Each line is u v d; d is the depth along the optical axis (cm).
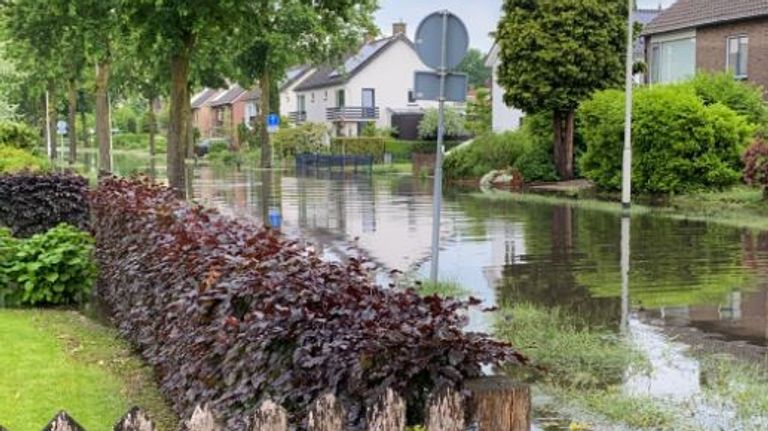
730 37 2959
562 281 1112
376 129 5956
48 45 2631
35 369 683
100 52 2436
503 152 3150
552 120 2947
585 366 681
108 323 891
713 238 1515
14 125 2552
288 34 3997
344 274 449
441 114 1033
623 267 1221
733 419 552
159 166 4847
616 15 2727
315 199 2580
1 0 2608
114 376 672
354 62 6544
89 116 8538
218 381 477
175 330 576
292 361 397
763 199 1983
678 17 3228
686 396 601
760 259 1270
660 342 766
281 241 559
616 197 2314
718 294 1004
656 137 2220
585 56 2700
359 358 343
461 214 2061
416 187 3127
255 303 450
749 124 2269
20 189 1384
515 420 305
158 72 3447
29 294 973
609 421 554
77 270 994
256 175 4069
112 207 968
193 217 725
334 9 2030
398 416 280
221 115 9050
